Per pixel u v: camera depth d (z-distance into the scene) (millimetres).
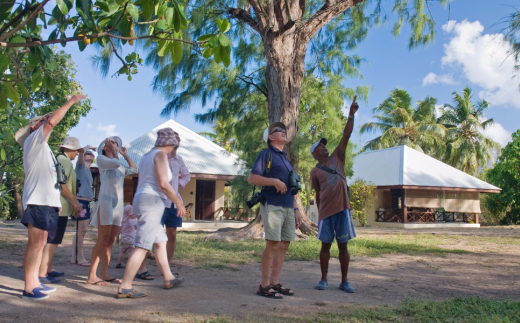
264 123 13289
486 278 6066
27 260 4125
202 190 20734
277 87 11539
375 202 24688
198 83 12672
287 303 4250
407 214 23703
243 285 5156
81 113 19984
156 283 5113
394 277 5984
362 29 13148
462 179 24750
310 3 12727
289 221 4715
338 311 3961
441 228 21859
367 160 28047
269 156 4688
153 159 4414
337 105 13328
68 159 5219
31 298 4074
